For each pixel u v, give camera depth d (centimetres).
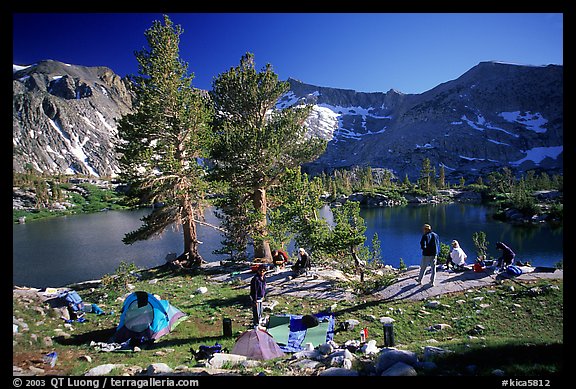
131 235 2628
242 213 2594
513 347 762
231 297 1608
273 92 2683
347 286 1605
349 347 923
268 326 1184
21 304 1248
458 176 18962
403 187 14438
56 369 777
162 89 2491
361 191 13000
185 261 2608
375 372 653
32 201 13038
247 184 2664
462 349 784
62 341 1056
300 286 1689
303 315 1262
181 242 5841
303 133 2758
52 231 7962
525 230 5909
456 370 643
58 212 12538
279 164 2697
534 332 1010
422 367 657
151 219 2625
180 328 1208
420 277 1455
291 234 2245
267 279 1856
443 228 6425
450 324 1135
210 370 718
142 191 2508
